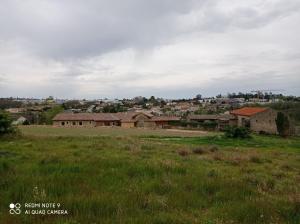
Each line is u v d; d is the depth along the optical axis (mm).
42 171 11062
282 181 12828
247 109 102938
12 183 9133
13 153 16328
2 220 6406
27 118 121000
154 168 12133
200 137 64250
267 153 31078
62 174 10523
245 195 9359
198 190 9648
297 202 8453
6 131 31281
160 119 109438
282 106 135500
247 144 52312
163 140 53656
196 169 13523
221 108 174000
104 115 110188
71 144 23688
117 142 29219
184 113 145625
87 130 78875
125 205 7566
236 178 11828
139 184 9805
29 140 28844
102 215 6957
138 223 6445
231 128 63781
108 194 8352
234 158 20688
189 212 7555
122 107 182375
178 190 9289
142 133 73188
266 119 94750
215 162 18500
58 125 104188
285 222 7129
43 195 7965
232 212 7508
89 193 8461
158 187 9516
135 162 13703
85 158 14797
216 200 8766
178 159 17797
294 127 93188
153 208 7594
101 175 10750
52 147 21000
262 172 15289
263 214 7426
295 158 26688
